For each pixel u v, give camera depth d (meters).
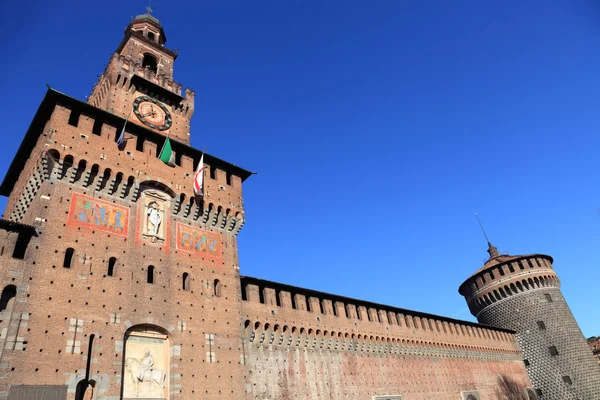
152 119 45.53
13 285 27.80
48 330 27.70
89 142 36.03
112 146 37.56
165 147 40.94
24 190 35.81
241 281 43.47
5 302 27.70
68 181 33.84
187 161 43.38
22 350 26.22
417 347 58.97
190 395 32.53
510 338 81.00
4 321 27.05
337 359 47.81
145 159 39.56
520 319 82.94
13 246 29.12
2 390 24.58
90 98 50.47
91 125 37.03
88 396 27.94
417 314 63.12
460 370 64.00
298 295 48.16
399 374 53.78
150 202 38.34
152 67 55.00
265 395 38.56
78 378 27.47
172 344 33.38
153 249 36.28
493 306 87.25
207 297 37.94
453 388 60.28
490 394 66.44
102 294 31.27
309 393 42.50
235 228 44.19
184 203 40.56
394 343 55.81
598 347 119.88
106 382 28.62
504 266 87.12
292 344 44.16
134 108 44.47
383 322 56.44
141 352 31.81
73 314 29.22
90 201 34.31
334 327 49.31
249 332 40.53
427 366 58.81
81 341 28.70
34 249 29.61
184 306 35.75
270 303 44.31
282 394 40.06
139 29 57.41
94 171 35.44
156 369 32.06
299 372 43.00
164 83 49.38
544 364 78.56
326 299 51.22
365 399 47.47
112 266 33.38
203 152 44.28
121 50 54.81
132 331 32.00
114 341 30.25
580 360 76.75
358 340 51.22
